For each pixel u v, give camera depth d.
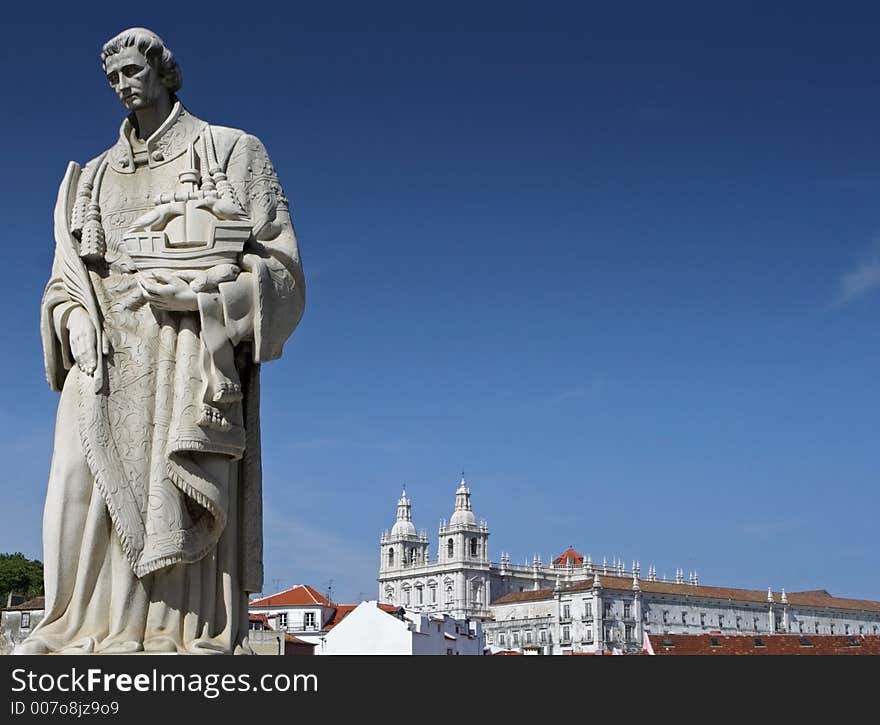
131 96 4.95
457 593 125.88
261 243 4.84
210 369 4.55
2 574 48.62
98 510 4.52
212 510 4.58
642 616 102.88
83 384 4.61
